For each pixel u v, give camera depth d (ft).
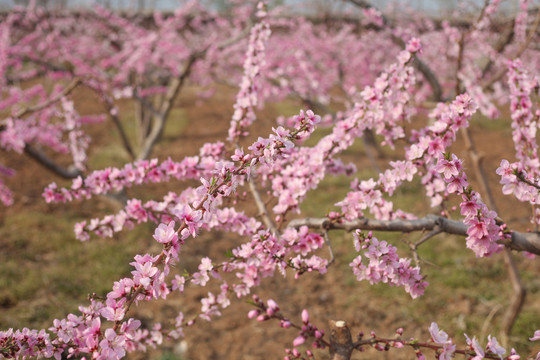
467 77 13.46
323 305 17.52
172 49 26.53
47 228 23.63
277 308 5.06
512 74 7.08
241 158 4.38
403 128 7.38
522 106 6.91
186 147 41.24
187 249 21.85
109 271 18.92
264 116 51.39
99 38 32.30
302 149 7.83
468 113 5.39
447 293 17.75
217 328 16.11
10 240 21.83
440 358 4.58
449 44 23.70
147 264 4.24
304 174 7.54
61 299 16.89
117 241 21.89
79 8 31.07
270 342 15.37
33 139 22.38
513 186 5.39
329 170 7.95
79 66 26.76
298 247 6.50
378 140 39.70
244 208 23.84
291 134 4.64
